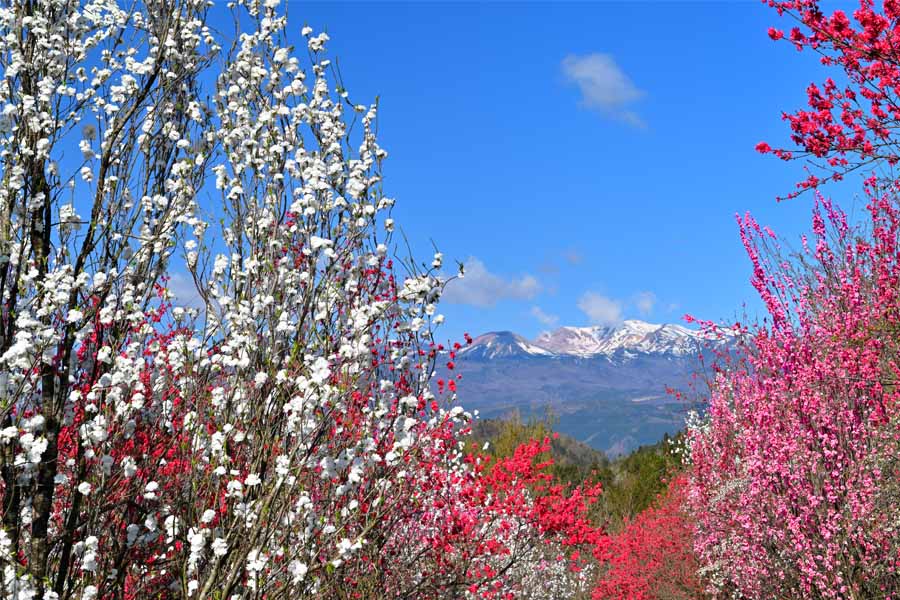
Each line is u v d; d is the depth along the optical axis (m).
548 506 11.73
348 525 5.20
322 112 5.49
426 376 5.55
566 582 16.25
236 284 5.18
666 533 18.03
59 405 4.88
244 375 5.02
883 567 8.18
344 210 5.25
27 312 4.48
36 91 5.13
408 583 8.26
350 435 5.43
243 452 5.03
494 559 11.47
